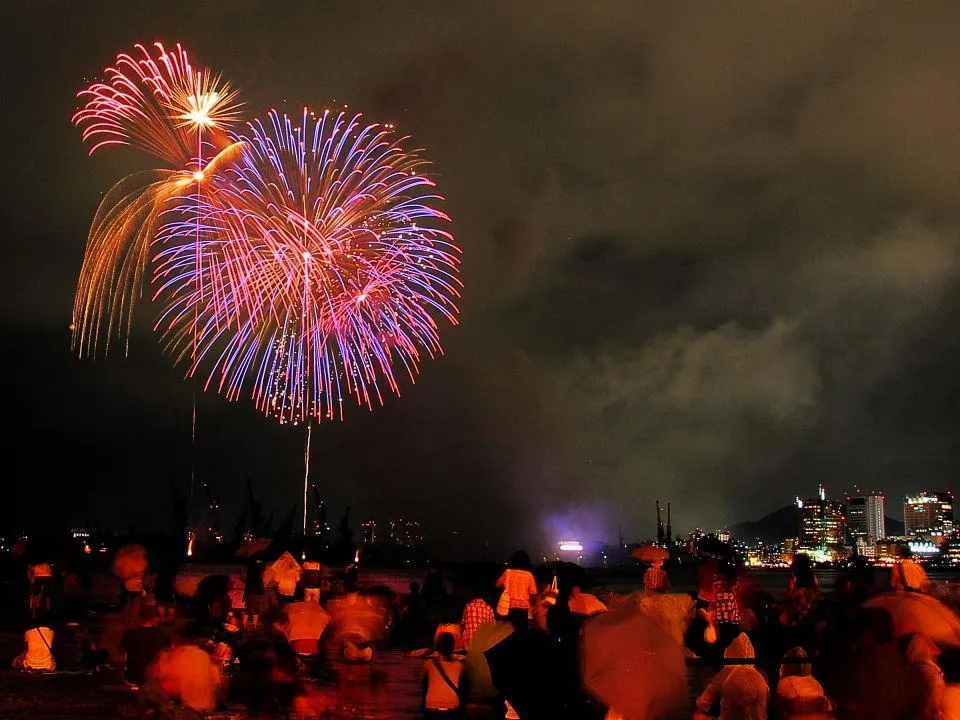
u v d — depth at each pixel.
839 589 15.82
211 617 20.70
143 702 12.05
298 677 16.41
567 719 6.39
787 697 9.41
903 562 13.39
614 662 6.18
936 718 8.09
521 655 6.55
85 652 16.80
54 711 12.91
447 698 13.20
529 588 14.12
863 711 8.55
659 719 6.18
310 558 27.84
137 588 22.25
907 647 8.72
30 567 24.41
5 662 17.23
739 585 15.45
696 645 15.01
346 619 18.16
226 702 13.41
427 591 23.64
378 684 16.06
